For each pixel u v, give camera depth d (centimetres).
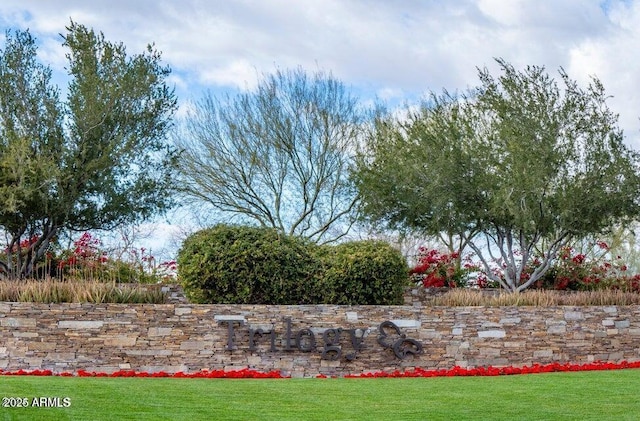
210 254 1644
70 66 2305
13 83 2244
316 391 1222
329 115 3016
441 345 1584
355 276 1702
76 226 2333
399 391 1237
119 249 2280
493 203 2120
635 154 2114
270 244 1675
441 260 2441
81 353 1458
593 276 2383
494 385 1312
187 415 995
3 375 1345
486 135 2228
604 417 1044
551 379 1393
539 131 2088
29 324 1455
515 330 1630
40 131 2256
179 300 2031
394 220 2355
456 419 1020
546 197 2128
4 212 2108
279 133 2986
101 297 1552
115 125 2319
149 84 2325
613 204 2102
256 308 1521
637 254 3522
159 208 2398
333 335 1538
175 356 1483
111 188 2272
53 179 2112
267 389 1230
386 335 1561
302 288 1688
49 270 2228
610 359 1703
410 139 2277
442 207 2173
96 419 952
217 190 2995
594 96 2123
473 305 1755
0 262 2231
